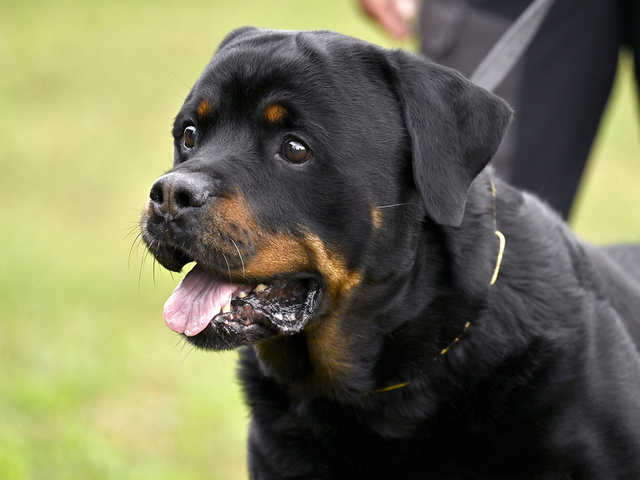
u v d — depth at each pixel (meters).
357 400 4.20
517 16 5.94
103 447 6.30
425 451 4.11
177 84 19.62
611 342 4.24
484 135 4.12
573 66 5.98
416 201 4.18
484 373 4.06
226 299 4.06
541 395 3.99
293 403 4.39
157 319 8.91
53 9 27.44
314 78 4.05
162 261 4.08
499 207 4.39
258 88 4.08
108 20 26.03
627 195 13.01
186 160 4.21
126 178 13.59
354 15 25.38
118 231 11.43
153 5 28.19
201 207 3.89
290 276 4.08
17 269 9.86
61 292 9.34
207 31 24.50
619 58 6.19
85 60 21.58
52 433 6.44
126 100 18.41
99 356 7.94
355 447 4.21
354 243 4.07
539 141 6.02
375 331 4.18
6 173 13.79
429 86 4.10
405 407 4.12
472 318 4.11
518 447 3.97
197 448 6.73
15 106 17.88
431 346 4.13
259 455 4.43
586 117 6.13
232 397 7.43
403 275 4.16
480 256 4.15
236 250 3.93
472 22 6.00
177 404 7.37
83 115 17.28
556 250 4.36
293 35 4.26
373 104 4.09
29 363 7.69
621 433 4.04
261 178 4.02
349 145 4.02
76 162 14.38
